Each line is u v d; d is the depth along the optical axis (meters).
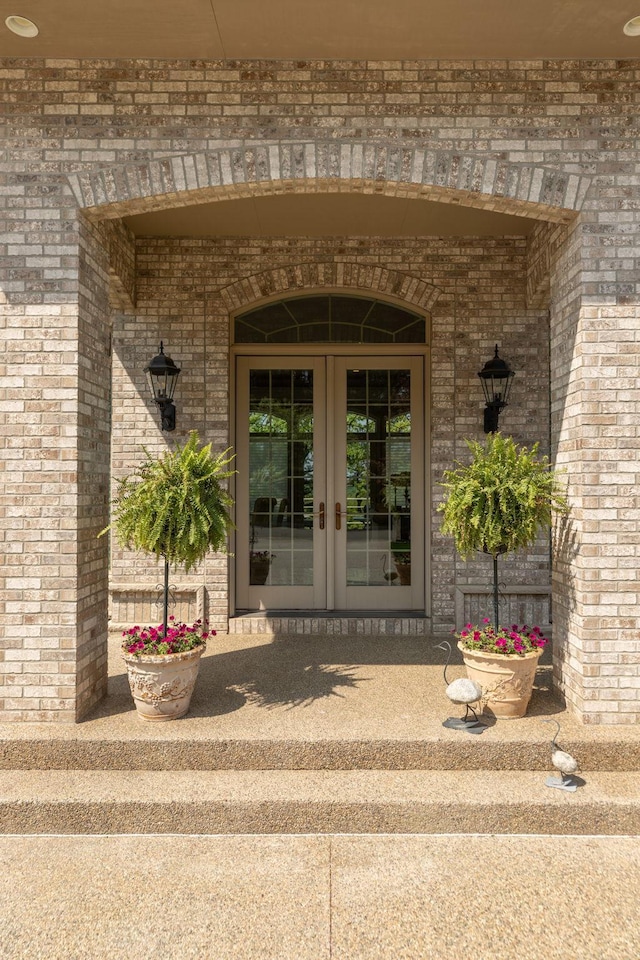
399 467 6.09
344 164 3.85
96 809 3.21
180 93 3.85
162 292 5.78
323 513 6.09
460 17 3.45
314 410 6.09
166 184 3.85
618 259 3.84
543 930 2.56
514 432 5.77
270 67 3.85
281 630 5.73
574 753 3.52
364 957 2.42
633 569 3.77
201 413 5.79
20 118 3.83
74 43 3.68
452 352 5.77
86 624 3.91
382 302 5.99
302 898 2.74
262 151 3.85
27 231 3.82
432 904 2.71
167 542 3.82
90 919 2.62
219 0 3.29
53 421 3.79
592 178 3.86
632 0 3.32
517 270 5.75
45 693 3.75
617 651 3.76
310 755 3.52
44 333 3.81
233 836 3.21
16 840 3.16
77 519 3.79
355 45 3.70
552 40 3.67
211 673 4.59
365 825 3.22
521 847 3.11
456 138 3.87
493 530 3.87
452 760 3.52
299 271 5.75
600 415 3.81
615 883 2.85
